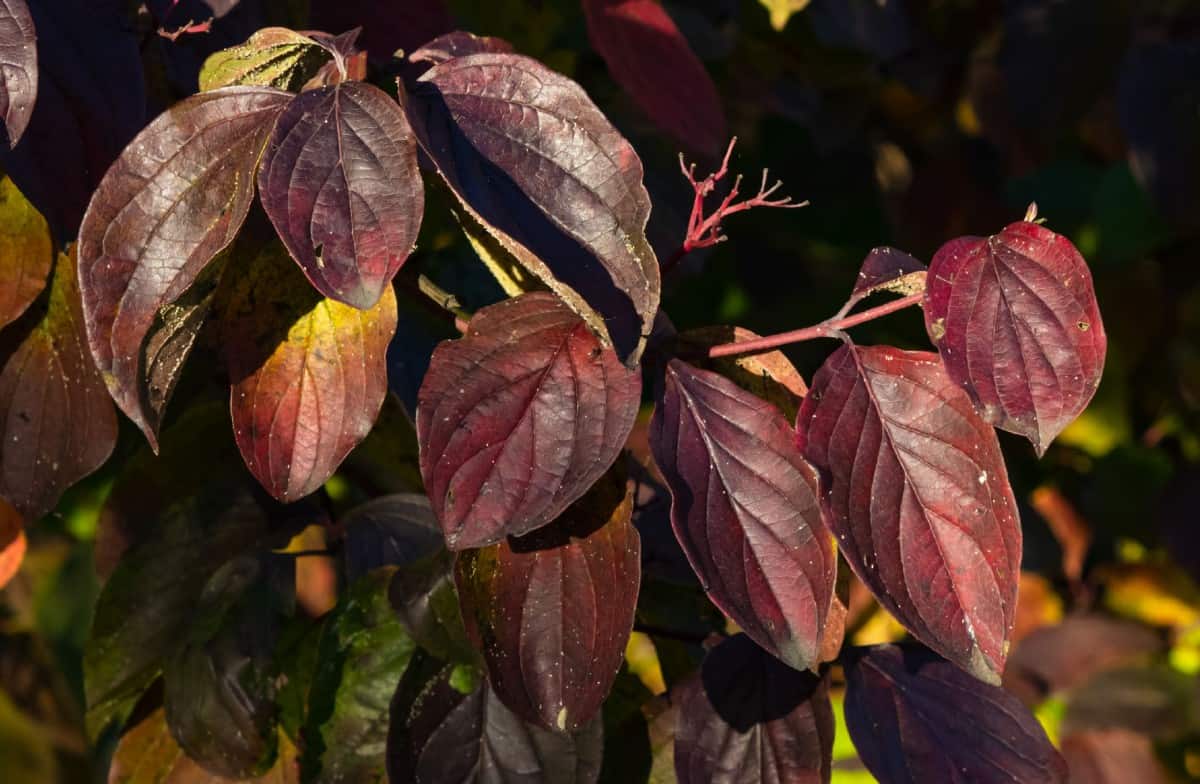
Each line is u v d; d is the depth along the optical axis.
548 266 0.59
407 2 0.72
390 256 0.58
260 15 0.70
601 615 0.62
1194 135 0.97
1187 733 0.98
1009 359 0.60
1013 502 0.61
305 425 0.63
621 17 0.73
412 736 0.65
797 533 0.61
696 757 0.65
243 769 0.69
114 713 0.73
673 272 0.77
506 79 0.60
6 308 0.66
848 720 0.65
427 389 0.61
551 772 0.65
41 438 0.67
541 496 0.60
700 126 0.74
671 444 0.62
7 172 0.63
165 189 0.60
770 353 0.64
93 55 0.64
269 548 0.70
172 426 0.73
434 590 0.65
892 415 0.61
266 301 0.63
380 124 0.59
